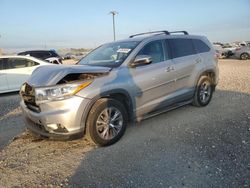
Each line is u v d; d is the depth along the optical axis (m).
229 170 3.30
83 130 3.91
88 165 3.60
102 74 4.13
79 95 3.79
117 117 4.28
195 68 5.77
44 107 3.82
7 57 9.62
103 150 4.06
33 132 4.27
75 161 3.74
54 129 3.85
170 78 5.13
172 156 3.76
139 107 4.62
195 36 6.16
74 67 4.10
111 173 3.37
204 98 6.26
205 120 5.33
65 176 3.35
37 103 3.84
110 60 4.70
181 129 4.86
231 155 3.71
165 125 5.10
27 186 3.16
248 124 4.98
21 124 5.56
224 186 2.97
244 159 3.57
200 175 3.22
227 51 28.11
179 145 4.13
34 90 3.91
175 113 5.86
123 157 3.79
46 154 4.02
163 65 5.02
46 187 3.12
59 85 3.75
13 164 3.72
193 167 3.42
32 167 3.62
